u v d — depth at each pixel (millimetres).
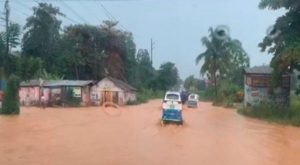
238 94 70062
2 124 28344
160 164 14789
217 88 84000
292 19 40281
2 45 65375
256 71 46906
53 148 17797
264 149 19031
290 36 39375
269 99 45938
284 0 39875
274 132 27281
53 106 58688
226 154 17281
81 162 14781
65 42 81188
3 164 14195
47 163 14492
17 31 67000
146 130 26297
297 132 27656
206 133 25438
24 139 20594
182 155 16750
